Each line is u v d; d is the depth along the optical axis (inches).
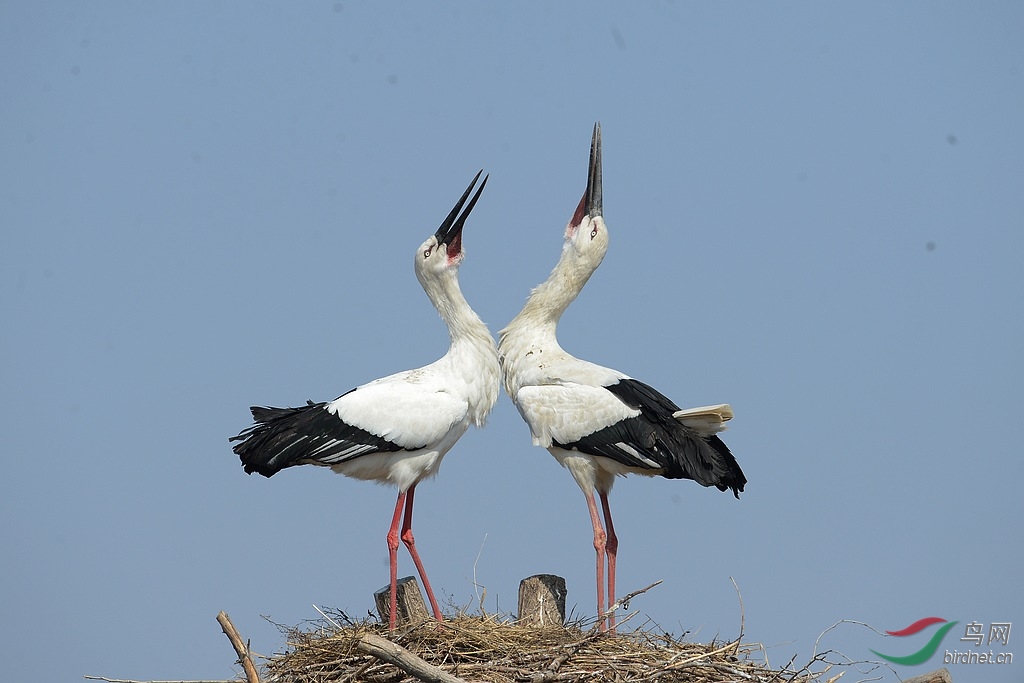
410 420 547.2
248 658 420.2
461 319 580.1
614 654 476.1
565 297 622.5
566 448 582.6
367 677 476.7
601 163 655.1
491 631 495.8
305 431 542.3
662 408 572.1
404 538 565.9
